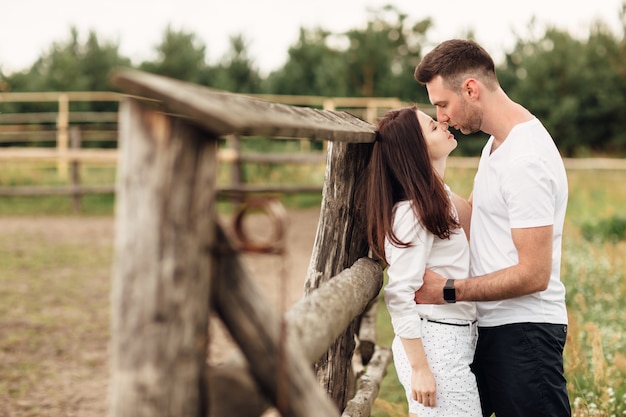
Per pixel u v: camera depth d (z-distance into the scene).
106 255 9.36
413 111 2.42
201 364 1.25
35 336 5.78
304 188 13.16
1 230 11.29
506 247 2.41
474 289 2.30
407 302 2.29
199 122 1.16
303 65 22.31
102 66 20.91
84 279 7.96
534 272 2.28
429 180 2.32
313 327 1.64
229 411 1.30
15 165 15.49
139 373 1.20
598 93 21.73
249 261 8.71
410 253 2.29
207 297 1.25
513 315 2.43
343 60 21.42
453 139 2.48
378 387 3.33
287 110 1.65
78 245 10.05
